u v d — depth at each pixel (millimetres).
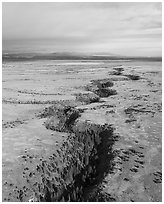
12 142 16062
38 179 11781
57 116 21188
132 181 10734
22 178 11812
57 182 11062
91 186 10602
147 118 20047
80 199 9539
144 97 30047
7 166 12844
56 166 12734
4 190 10852
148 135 16031
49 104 27797
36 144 15789
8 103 28297
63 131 18391
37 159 13711
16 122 20859
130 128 17453
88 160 12336
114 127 17625
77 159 12664
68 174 11062
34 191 10758
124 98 29547
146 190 10188
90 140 14656
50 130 18641
